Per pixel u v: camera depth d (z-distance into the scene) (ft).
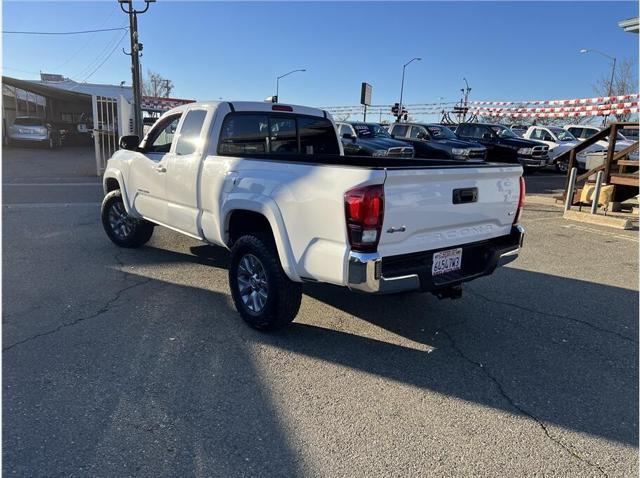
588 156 39.47
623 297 16.83
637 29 39.68
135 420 9.20
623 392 10.78
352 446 8.71
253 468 8.07
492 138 58.39
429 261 11.45
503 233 13.52
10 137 83.15
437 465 8.30
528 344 13.04
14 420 9.06
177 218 16.76
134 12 49.16
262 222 13.61
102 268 18.35
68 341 12.30
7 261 18.95
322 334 13.24
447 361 11.96
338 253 10.71
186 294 15.88
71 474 7.77
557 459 8.54
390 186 10.39
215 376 10.88
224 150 15.55
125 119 48.24
